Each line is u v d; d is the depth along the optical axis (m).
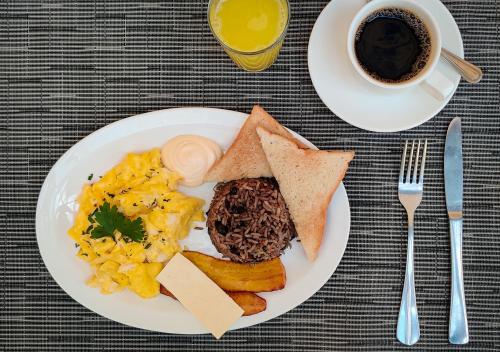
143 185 0.53
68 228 0.54
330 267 0.52
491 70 0.55
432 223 0.55
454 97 0.55
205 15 0.55
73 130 0.56
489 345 0.55
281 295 0.53
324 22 0.50
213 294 0.52
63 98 0.56
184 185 0.54
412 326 0.54
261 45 0.49
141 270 0.53
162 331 0.53
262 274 0.52
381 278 0.55
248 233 0.52
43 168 0.56
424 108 0.50
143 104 0.56
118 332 0.56
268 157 0.51
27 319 0.56
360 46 0.48
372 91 0.50
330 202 0.52
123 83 0.55
